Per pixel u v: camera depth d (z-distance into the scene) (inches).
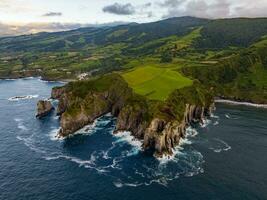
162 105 4810.5
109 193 3250.5
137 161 3954.2
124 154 4163.4
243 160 4092.0
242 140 4842.5
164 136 4197.8
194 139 4788.4
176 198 3166.8
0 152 4350.4
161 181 3476.9
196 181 3489.2
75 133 5009.8
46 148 4453.7
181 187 3361.2
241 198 3191.4
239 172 3745.1
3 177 3622.0
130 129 4940.9
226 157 4158.5
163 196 3193.9
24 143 4682.6
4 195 3240.7
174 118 4608.8
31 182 3496.6
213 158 4106.8
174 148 4375.0
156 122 4345.5
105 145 4478.3
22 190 3334.2
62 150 4357.8
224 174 3681.1
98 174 3636.8
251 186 3430.1
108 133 4970.5
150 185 3393.2
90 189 3329.2
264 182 3528.5
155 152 4126.5
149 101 4970.5
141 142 4520.2
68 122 5017.2
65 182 3476.9
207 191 3299.7
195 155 4165.8
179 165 3863.2
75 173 3673.7
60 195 3228.3
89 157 4094.5
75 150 4338.1
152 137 4293.8
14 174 3695.9
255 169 3846.0
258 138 4958.2
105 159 4023.1
